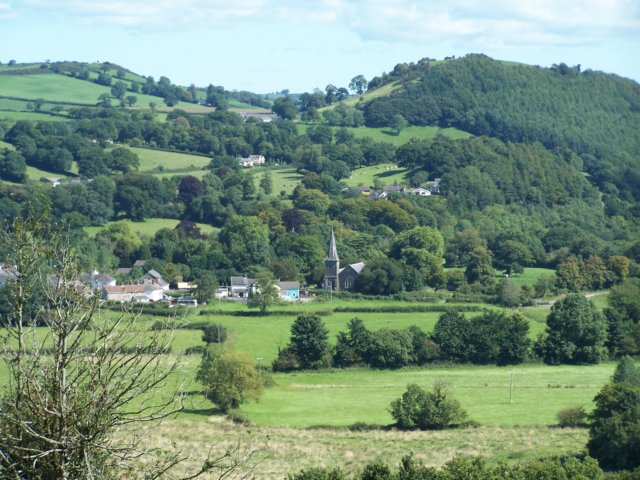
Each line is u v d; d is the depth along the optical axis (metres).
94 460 24.66
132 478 26.12
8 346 24.41
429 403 121.31
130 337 27.03
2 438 23.72
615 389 105.44
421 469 73.75
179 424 116.75
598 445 102.31
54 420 24.39
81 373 24.78
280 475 95.56
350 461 103.31
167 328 28.44
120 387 25.31
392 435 117.12
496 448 108.88
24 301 24.52
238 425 119.50
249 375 127.44
